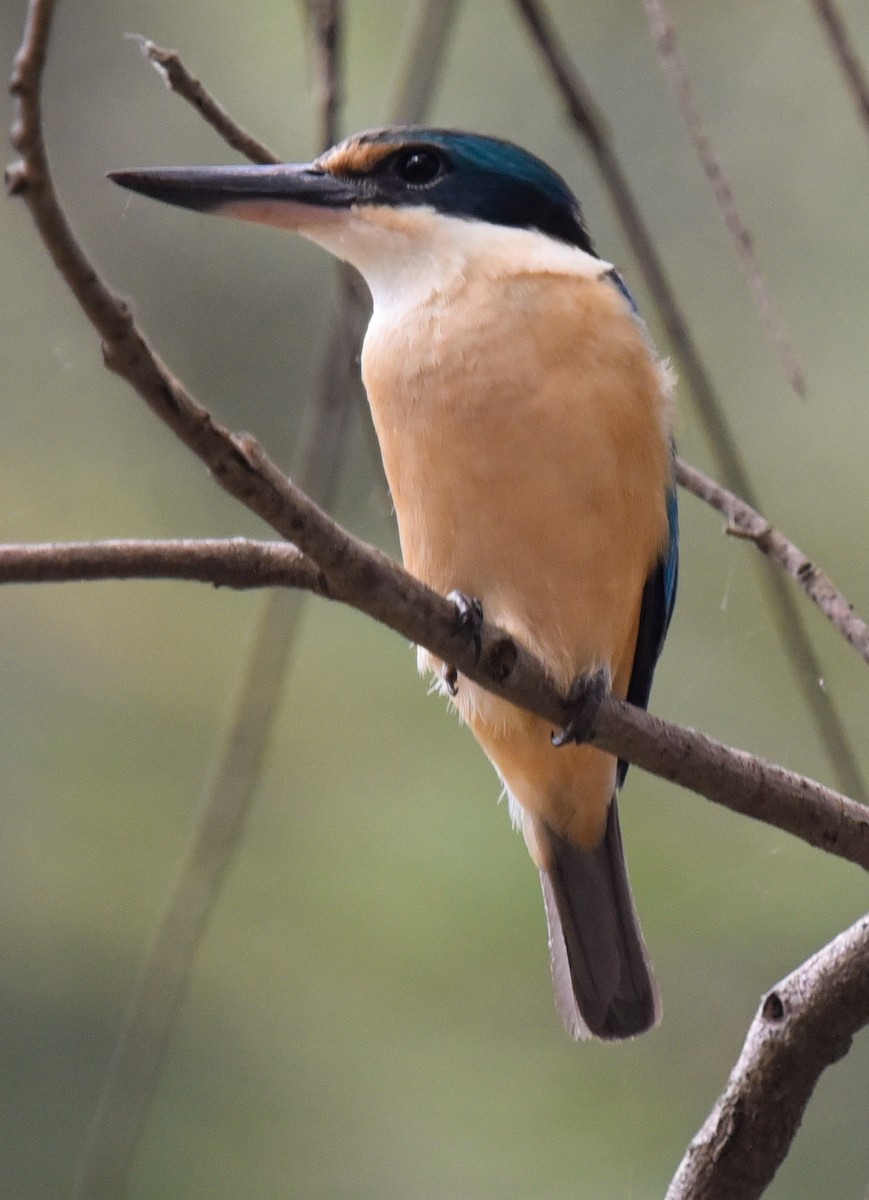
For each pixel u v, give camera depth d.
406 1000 9.06
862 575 10.36
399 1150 8.70
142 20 11.37
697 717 10.31
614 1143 8.70
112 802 10.09
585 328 6.49
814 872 9.40
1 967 9.52
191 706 10.47
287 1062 9.03
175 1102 8.91
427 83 6.88
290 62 11.23
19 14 11.38
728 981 9.15
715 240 10.98
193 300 11.21
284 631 6.64
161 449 11.13
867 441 10.62
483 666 5.43
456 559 6.59
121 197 11.28
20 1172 9.06
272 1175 8.78
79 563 4.52
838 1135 9.23
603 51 11.23
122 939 9.66
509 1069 8.88
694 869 9.43
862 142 10.91
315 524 4.47
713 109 11.12
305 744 10.09
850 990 5.37
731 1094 5.54
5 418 11.05
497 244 6.81
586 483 6.42
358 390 6.97
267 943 9.30
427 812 9.73
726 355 10.84
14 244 11.19
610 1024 7.16
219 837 6.51
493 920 9.21
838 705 10.22
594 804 7.13
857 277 10.85
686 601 10.59
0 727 10.32
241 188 6.95
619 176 6.12
